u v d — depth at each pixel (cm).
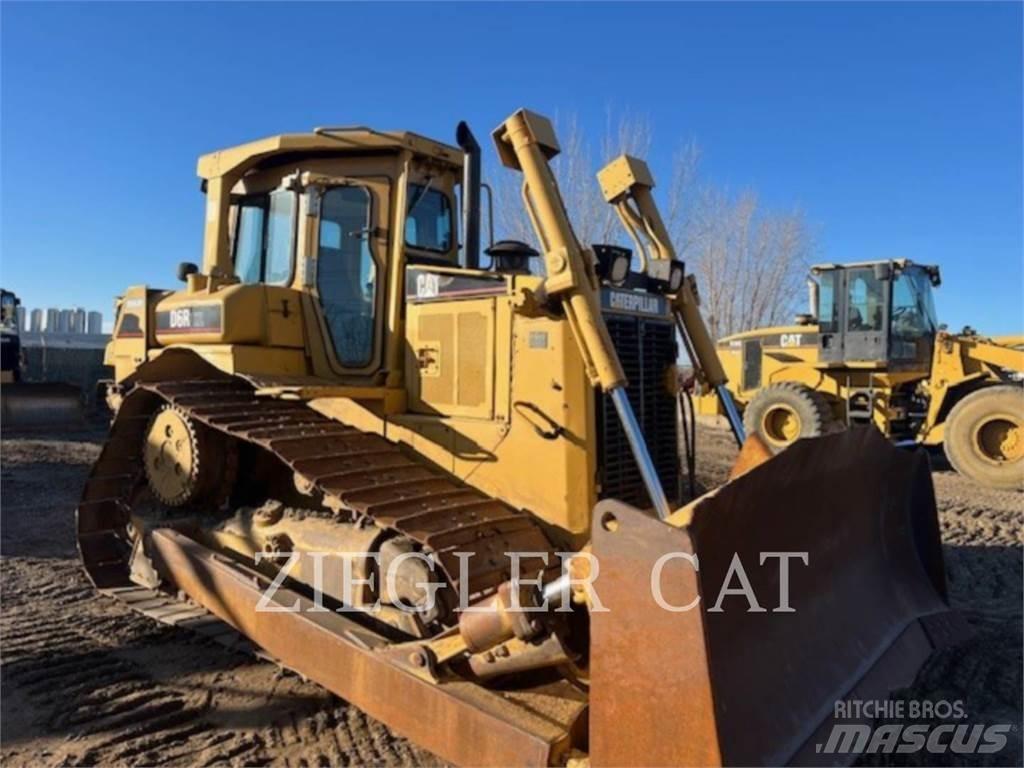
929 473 436
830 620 335
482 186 516
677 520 240
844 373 1226
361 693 329
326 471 365
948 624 410
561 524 358
